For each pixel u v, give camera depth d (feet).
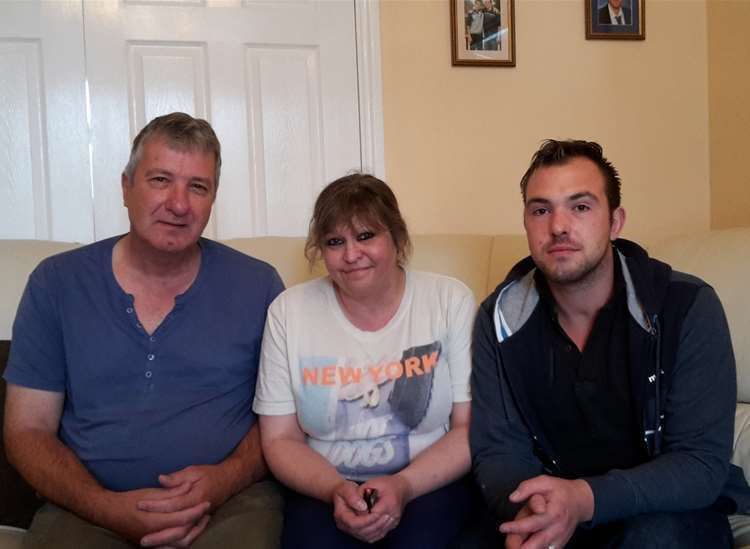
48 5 7.25
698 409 3.88
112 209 7.47
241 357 4.87
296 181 7.91
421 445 4.53
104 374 4.63
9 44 7.21
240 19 7.70
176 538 4.06
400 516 3.99
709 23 8.60
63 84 7.32
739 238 5.22
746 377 4.82
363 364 4.49
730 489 4.17
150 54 7.52
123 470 4.51
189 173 4.57
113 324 4.68
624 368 4.09
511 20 8.14
